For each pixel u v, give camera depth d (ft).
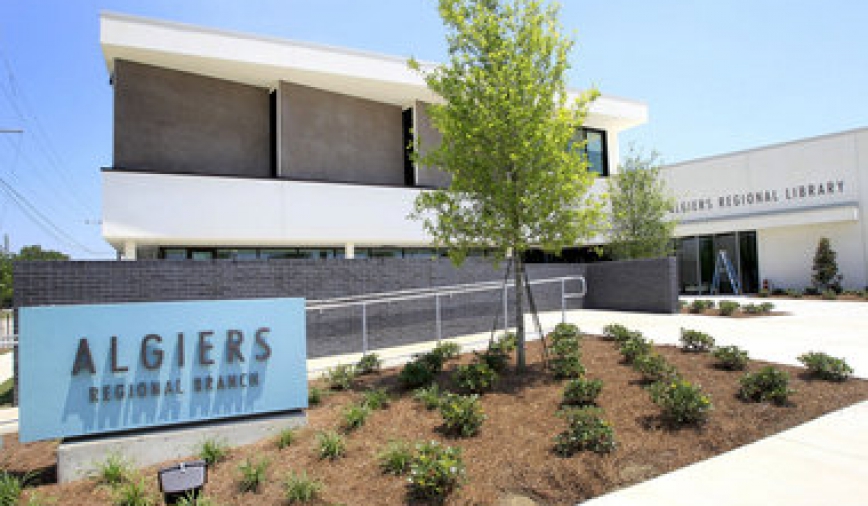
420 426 19.67
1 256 118.93
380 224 51.44
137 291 30.32
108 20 41.86
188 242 46.16
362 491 15.29
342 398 23.81
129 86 45.27
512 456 17.15
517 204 24.90
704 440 18.24
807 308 54.34
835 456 16.69
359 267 37.76
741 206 80.74
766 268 78.64
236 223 44.96
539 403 21.65
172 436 18.54
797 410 20.74
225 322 19.92
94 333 18.19
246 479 15.87
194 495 14.55
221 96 50.01
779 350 30.68
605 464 16.58
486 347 33.09
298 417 20.42
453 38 26.18
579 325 41.39
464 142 25.04
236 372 19.89
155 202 42.19
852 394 22.45
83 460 17.38
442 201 26.43
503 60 24.99
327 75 49.42
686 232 82.89
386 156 56.65
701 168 84.84
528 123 24.13
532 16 25.61
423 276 40.88
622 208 59.26
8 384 34.88
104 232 40.55
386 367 29.66
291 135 50.62
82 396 17.84
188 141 47.88
